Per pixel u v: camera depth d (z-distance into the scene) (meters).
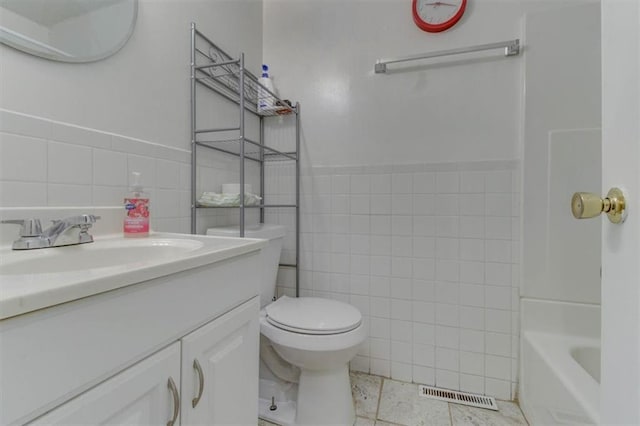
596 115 1.30
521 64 1.39
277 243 1.48
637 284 0.41
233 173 1.55
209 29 1.36
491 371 1.43
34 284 0.39
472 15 1.46
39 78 0.75
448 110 1.50
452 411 1.32
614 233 0.46
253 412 0.87
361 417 1.28
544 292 1.35
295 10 1.76
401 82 1.57
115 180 0.93
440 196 1.51
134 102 1.00
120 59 0.95
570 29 1.32
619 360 0.44
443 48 1.50
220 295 0.72
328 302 1.37
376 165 1.61
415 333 1.54
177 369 0.59
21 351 0.36
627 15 0.43
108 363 0.46
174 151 1.17
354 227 1.65
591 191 1.30
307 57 1.74
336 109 1.68
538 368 1.19
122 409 0.48
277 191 1.79
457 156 1.49
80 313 0.42
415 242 1.55
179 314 0.59
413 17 1.54
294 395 1.34
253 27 1.73
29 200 0.73
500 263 1.42
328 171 1.70
